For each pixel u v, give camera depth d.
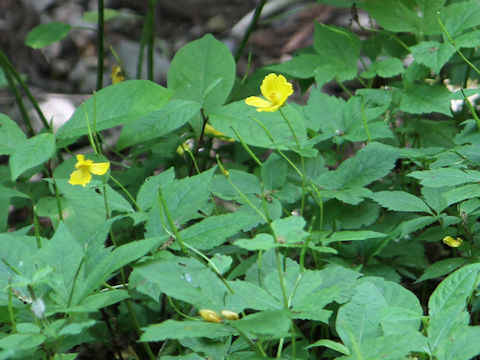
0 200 2.12
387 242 2.05
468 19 2.19
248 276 1.96
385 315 1.89
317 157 2.14
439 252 2.26
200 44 2.21
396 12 2.27
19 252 1.91
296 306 1.87
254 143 2.08
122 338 2.11
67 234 1.91
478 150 2.06
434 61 2.15
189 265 1.88
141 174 2.26
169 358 1.91
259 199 2.06
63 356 1.89
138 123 2.12
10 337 1.83
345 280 1.93
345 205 2.10
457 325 1.84
